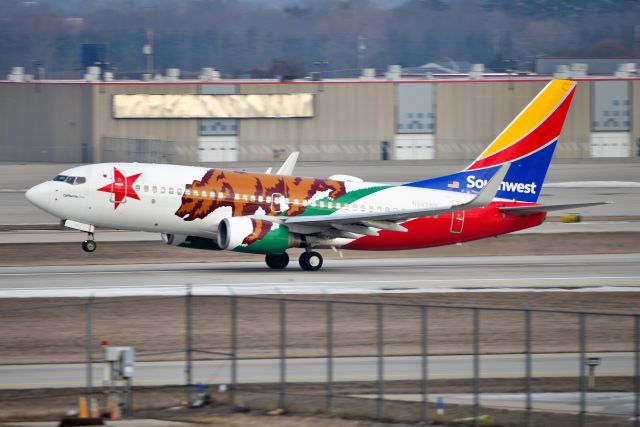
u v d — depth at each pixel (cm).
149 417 12756
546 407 13075
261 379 14338
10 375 14600
